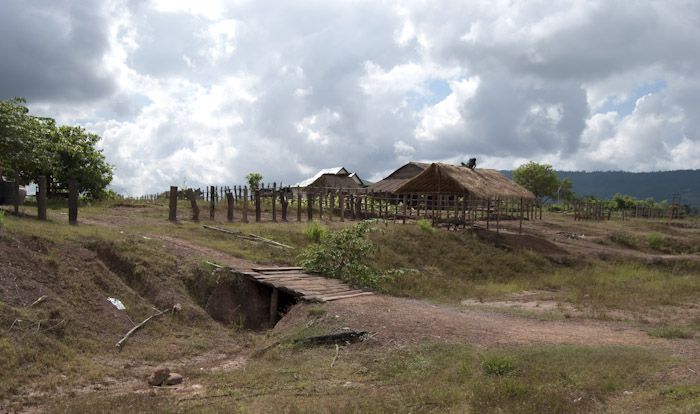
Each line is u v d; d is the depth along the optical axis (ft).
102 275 33.53
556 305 41.96
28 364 22.67
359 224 47.91
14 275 28.43
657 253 84.53
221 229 58.13
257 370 24.52
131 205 78.59
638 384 18.25
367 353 25.85
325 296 36.37
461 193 93.25
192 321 33.91
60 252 33.58
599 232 96.27
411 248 63.87
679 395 16.22
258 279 39.04
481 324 30.63
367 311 32.68
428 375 21.70
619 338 27.66
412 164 161.07
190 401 20.07
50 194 80.94
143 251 39.88
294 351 27.68
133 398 20.35
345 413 17.44
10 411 18.88
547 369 20.21
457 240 71.26
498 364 20.77
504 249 71.41
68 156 81.56
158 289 35.63
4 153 60.18
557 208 211.00
